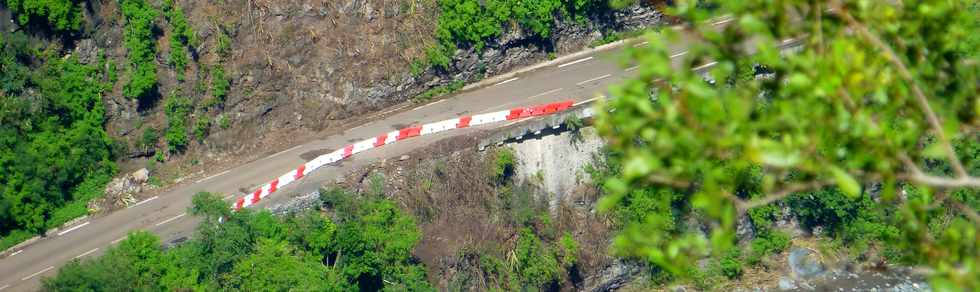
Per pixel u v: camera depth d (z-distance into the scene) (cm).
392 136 5509
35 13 5300
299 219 4953
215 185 5394
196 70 5628
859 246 5581
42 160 5159
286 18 5781
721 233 1202
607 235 5525
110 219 5194
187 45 5606
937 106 1362
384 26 5894
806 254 5634
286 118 5791
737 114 1184
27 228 5084
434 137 5556
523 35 6134
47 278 4412
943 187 1417
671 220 4931
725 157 1217
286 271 4550
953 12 1381
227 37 5656
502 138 5419
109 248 4588
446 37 5925
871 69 1266
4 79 5225
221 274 4556
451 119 5641
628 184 1178
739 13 1284
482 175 5397
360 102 5884
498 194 5462
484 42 6038
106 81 5525
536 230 5462
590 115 5428
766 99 2075
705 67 5350
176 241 4903
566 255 5403
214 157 5653
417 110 5888
